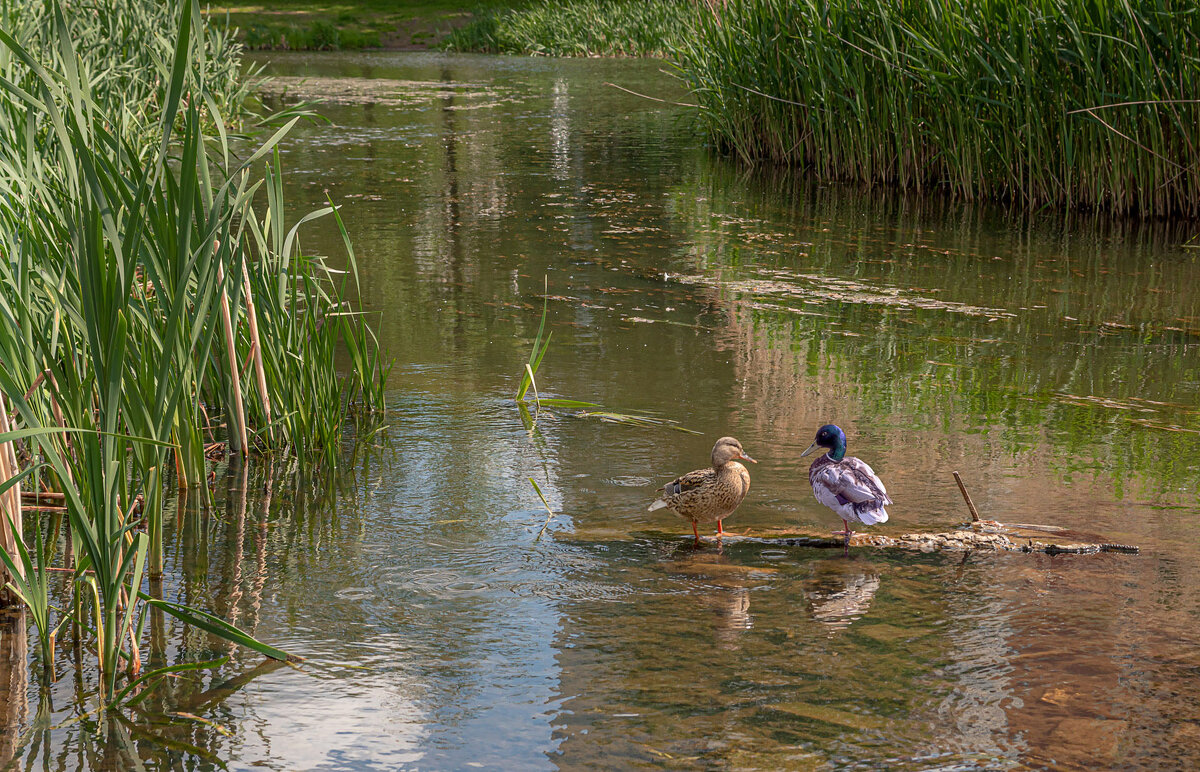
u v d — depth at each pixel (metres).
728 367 8.43
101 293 3.99
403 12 56.88
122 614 4.54
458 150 20.23
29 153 5.59
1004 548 5.22
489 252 12.46
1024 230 13.80
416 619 4.51
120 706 3.84
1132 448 6.65
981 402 7.59
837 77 16.69
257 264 6.81
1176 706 3.77
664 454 6.57
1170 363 8.53
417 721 3.73
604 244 13.02
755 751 3.52
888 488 6.00
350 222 13.87
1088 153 14.52
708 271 11.77
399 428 7.06
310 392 6.58
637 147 21.03
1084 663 4.08
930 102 15.76
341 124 23.30
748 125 19.28
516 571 5.00
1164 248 12.76
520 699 3.87
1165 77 13.36
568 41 44.72
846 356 8.75
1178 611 4.51
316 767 3.47
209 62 18.23
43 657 4.12
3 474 4.54
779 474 6.25
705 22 20.03
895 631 4.36
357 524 5.55
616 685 3.95
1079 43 13.27
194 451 5.75
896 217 14.71
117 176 4.96
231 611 4.58
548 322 9.70
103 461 3.98
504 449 6.67
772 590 4.77
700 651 4.20
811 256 12.52
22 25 8.43
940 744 3.54
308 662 4.15
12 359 4.51
